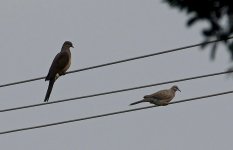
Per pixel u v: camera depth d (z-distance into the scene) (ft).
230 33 29.48
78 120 63.36
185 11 29.76
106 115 63.36
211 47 29.96
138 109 63.72
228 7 29.19
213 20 29.50
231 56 29.50
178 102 63.26
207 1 29.37
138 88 61.77
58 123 63.36
